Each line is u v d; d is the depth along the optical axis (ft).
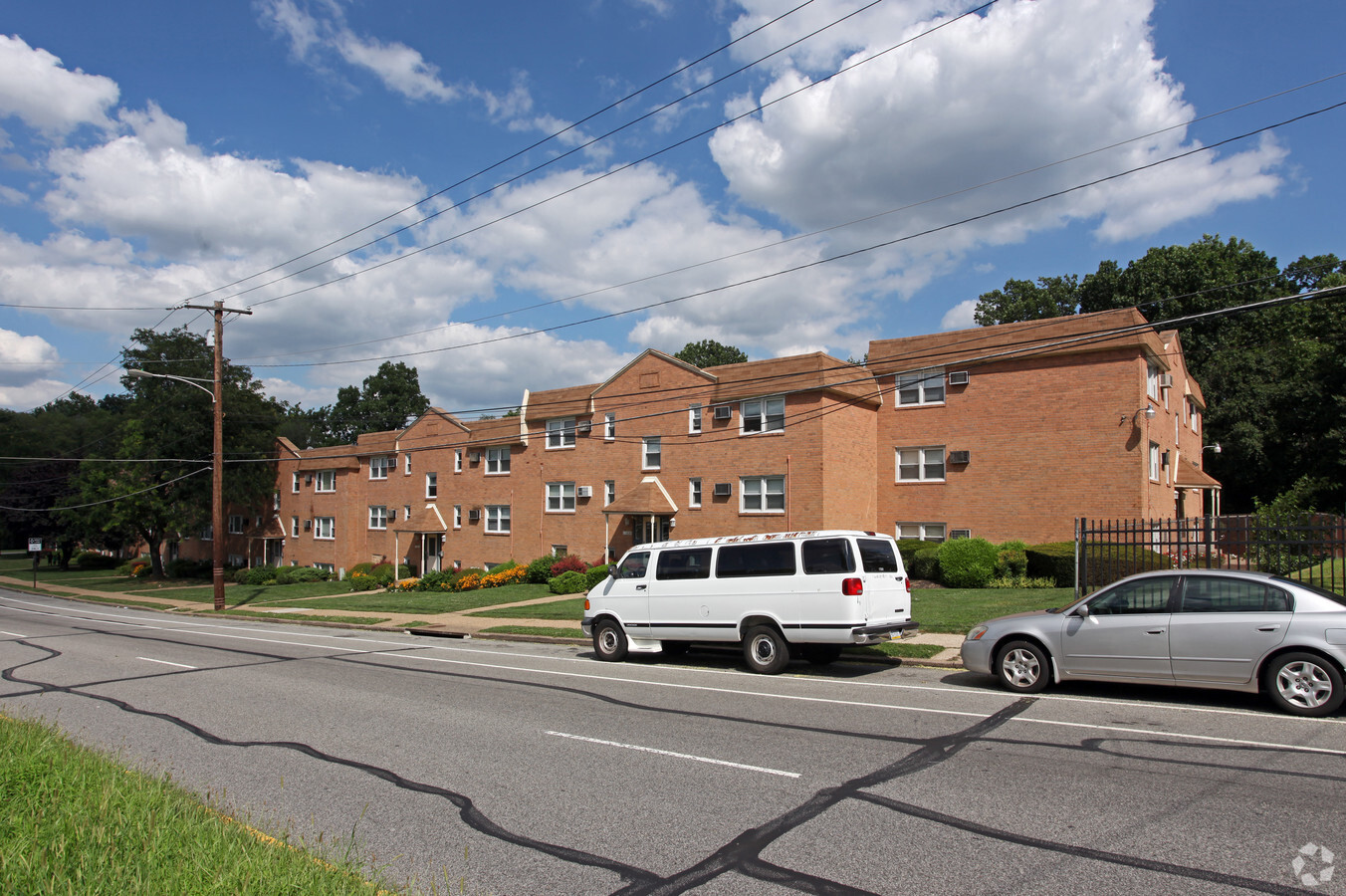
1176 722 28.02
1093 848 17.11
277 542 169.58
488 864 17.08
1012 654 34.47
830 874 16.20
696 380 95.14
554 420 111.96
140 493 156.66
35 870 14.79
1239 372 125.80
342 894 14.08
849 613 39.70
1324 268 135.54
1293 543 41.34
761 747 26.27
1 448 231.91
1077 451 79.15
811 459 84.64
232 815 19.24
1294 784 21.08
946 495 86.99
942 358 87.97
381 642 61.16
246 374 164.86
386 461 142.41
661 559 46.52
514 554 116.37
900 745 26.09
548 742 27.53
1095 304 156.87
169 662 49.39
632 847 17.93
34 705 35.70
